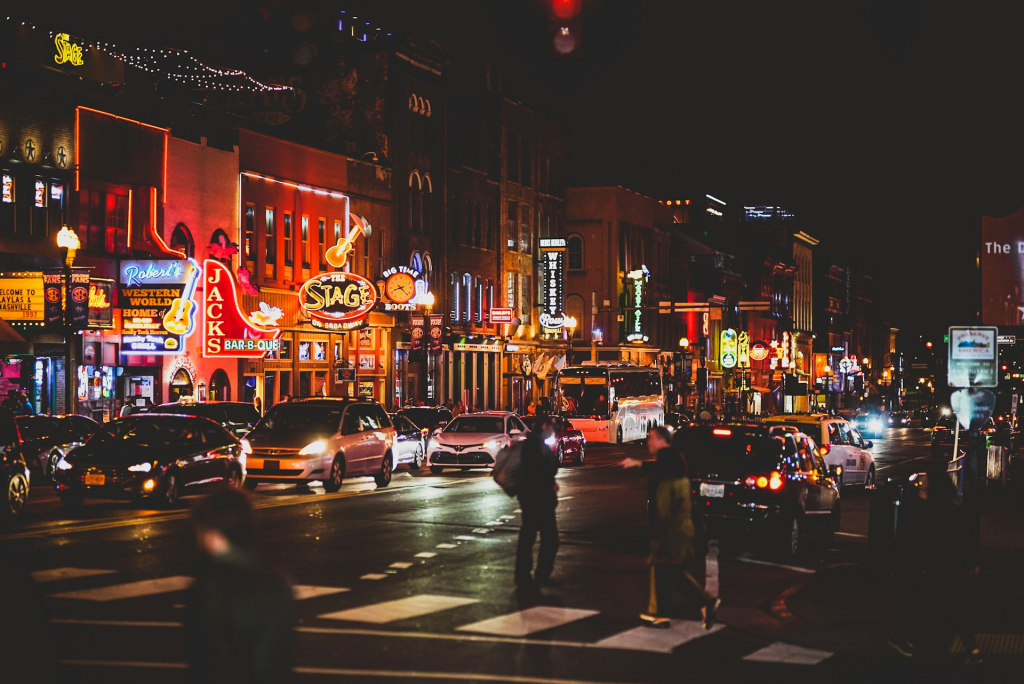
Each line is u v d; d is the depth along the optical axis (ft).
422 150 188.44
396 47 179.83
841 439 100.78
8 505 63.05
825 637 39.55
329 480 86.79
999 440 141.69
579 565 54.34
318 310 147.95
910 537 51.06
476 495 85.51
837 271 492.95
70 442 91.91
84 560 50.24
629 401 176.04
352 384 166.50
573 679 32.37
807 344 442.50
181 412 97.04
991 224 61.93
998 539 67.46
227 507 18.10
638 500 86.48
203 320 130.82
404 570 50.60
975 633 40.75
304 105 176.86
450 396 198.80
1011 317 62.13
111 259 121.49
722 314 342.44
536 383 232.53
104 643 34.22
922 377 615.98
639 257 273.13
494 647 36.09
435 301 192.85
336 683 30.76
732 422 61.98
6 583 23.27
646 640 38.17
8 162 108.47
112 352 120.98
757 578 52.90
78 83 118.52
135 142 124.47
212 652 17.53
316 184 159.12
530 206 232.94
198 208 134.41
